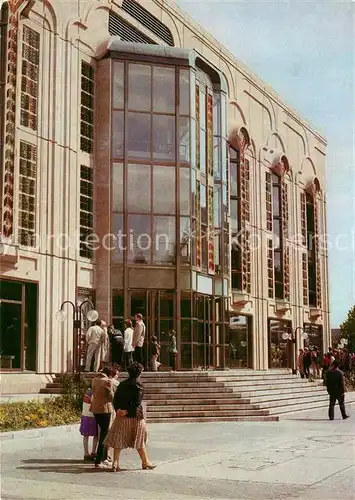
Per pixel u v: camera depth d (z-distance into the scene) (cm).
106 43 2689
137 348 2306
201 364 2775
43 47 2409
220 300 2952
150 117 2708
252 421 2044
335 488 936
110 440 1068
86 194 2603
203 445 1432
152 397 2116
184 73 2769
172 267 2658
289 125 4072
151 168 2684
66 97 2489
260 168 3744
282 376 2767
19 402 1839
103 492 900
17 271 2217
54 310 2356
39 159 2364
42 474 1046
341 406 2105
